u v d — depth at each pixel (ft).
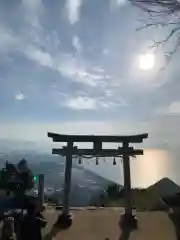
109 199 46.75
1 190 19.84
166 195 40.47
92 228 31.53
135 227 32.14
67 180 35.68
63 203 34.63
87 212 39.91
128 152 36.06
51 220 34.06
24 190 20.03
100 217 36.68
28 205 20.11
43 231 30.17
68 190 35.32
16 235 19.99
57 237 28.25
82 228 31.60
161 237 28.30
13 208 20.04
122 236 28.91
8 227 20.40
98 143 36.19
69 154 36.17
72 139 36.24
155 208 41.81
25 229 19.76
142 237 28.55
